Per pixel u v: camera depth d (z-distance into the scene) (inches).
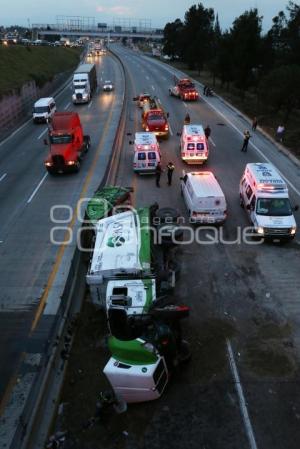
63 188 916.6
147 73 2913.4
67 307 482.3
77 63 3784.5
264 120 1518.2
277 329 485.1
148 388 377.4
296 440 354.0
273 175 740.7
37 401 363.3
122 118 1571.1
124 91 2128.4
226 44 2139.5
